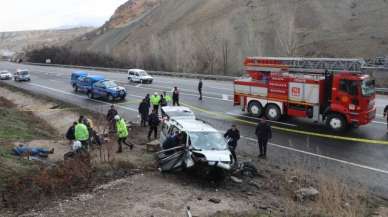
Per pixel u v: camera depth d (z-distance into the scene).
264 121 18.62
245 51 69.69
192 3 115.94
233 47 73.06
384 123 25.42
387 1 75.56
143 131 23.98
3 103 35.22
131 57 86.00
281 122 25.94
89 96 38.00
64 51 94.44
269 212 12.18
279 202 13.35
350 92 22.36
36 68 81.44
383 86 40.66
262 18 83.56
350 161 18.22
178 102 31.64
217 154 15.20
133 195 13.21
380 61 43.19
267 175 16.25
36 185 13.31
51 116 30.03
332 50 62.91
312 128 24.27
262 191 14.51
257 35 75.25
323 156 18.95
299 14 81.19
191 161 15.29
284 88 25.31
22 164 15.48
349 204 13.09
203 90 41.44
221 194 13.93
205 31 84.19
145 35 111.31
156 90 42.12
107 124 24.39
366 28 68.75
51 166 15.57
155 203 12.56
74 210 11.88
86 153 17.08
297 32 74.38
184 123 17.56
